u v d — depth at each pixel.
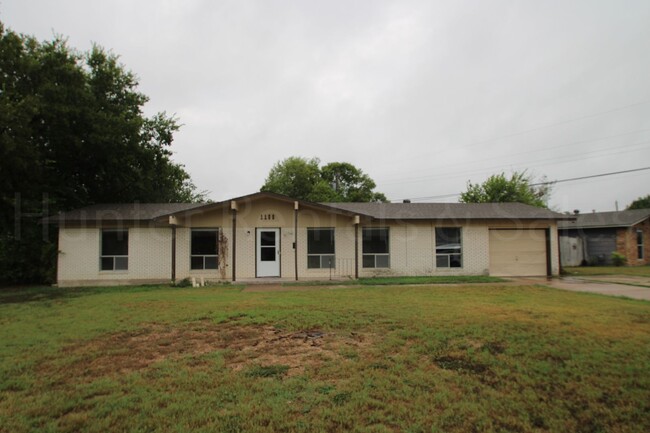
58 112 17.31
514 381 4.44
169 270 16.20
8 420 3.57
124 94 22.48
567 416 3.64
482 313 8.10
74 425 3.47
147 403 3.91
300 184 43.59
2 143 14.30
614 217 26.55
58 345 6.02
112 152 19.95
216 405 3.88
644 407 3.82
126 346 5.97
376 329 6.80
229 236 16.44
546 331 6.49
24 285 16.14
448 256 17.33
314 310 8.62
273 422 3.52
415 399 3.98
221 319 7.75
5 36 16.70
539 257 17.66
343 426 3.46
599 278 16.23
